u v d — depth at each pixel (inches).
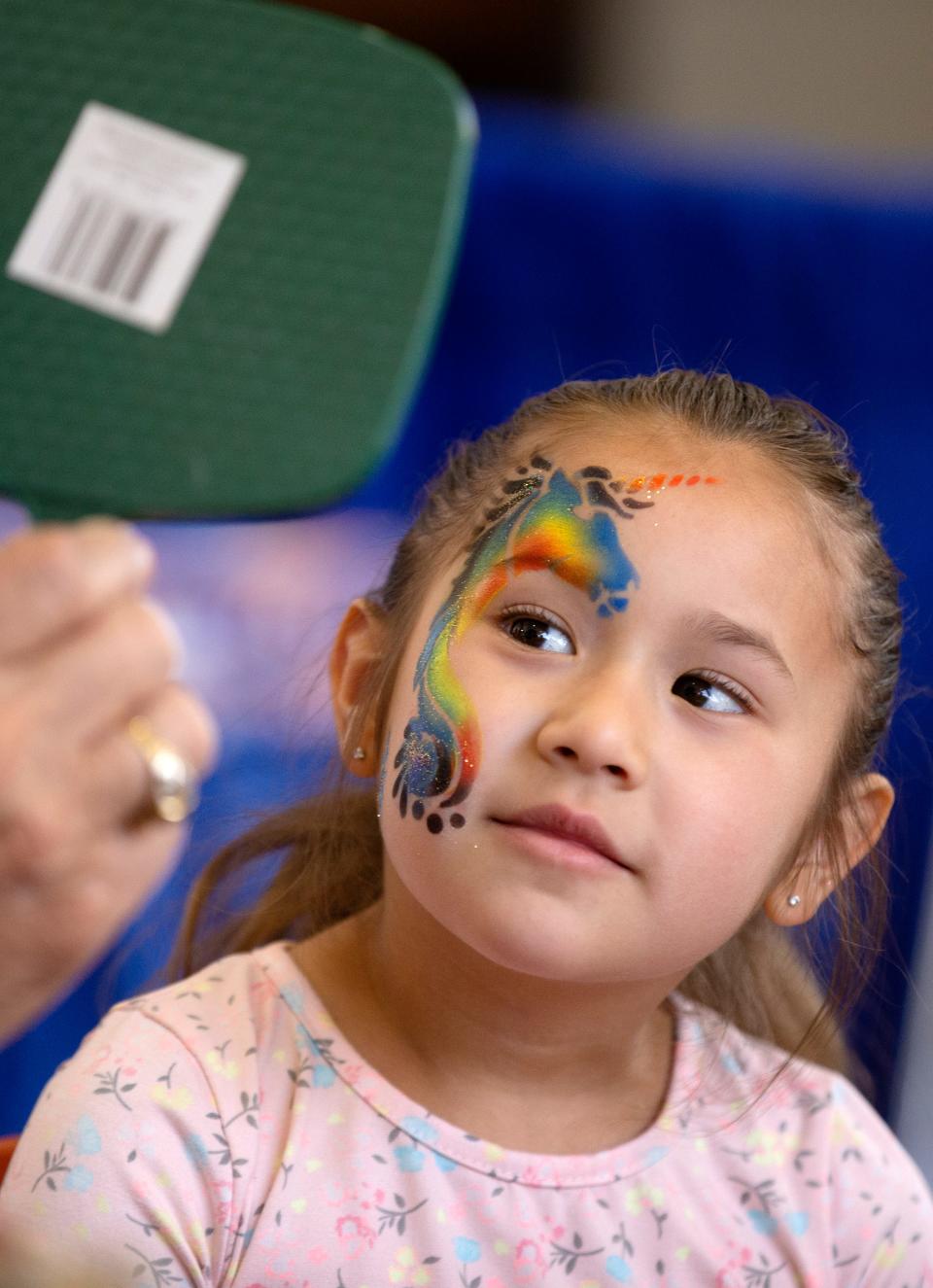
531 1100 59.2
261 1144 56.1
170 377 37.6
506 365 123.3
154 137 38.2
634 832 53.8
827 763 61.9
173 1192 53.7
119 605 35.0
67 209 38.0
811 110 193.8
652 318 123.5
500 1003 57.1
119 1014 59.4
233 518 37.9
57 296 37.8
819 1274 61.9
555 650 56.8
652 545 57.5
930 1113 107.6
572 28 190.5
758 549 58.6
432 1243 56.3
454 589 59.5
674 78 194.1
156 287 37.7
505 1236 57.2
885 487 122.7
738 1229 61.3
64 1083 55.8
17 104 38.4
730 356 123.8
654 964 55.1
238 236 37.9
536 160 122.0
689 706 56.9
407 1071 58.7
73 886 35.0
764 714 58.0
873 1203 64.4
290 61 38.2
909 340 123.1
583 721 53.3
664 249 122.6
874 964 78.9
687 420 63.6
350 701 66.0
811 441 65.4
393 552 75.4
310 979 61.1
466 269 122.0
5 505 106.7
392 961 59.4
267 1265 54.6
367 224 37.8
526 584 57.8
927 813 109.8
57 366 37.5
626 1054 60.5
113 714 34.7
